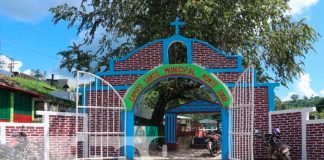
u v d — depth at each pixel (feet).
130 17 82.43
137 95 59.16
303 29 83.76
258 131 56.44
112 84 59.88
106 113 59.36
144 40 79.05
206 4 70.28
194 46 58.95
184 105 90.12
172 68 58.75
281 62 84.12
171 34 76.23
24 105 84.79
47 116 53.42
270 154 48.62
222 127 57.21
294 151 50.78
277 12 80.94
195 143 95.40
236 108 53.83
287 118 52.31
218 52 58.44
